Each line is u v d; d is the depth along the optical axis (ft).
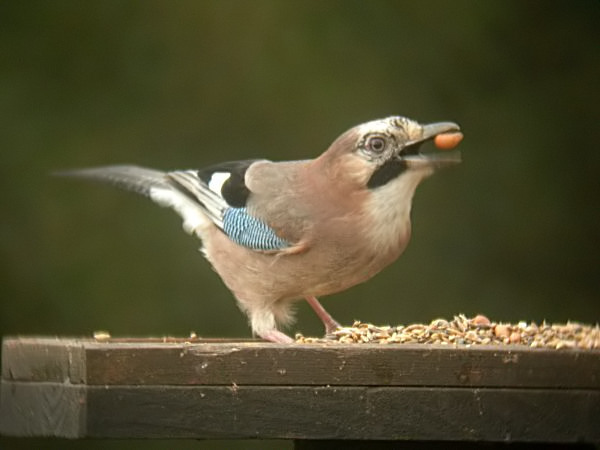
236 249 30.19
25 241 46.01
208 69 48.47
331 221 28.40
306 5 49.03
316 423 20.90
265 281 29.76
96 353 20.57
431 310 45.68
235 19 48.91
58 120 47.75
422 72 48.62
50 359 21.66
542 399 20.97
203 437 20.81
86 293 45.39
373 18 48.91
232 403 20.89
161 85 48.29
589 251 47.29
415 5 48.98
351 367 20.93
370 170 28.09
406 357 20.97
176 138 48.01
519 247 47.09
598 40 48.98
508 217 47.29
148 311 45.14
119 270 45.52
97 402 20.56
